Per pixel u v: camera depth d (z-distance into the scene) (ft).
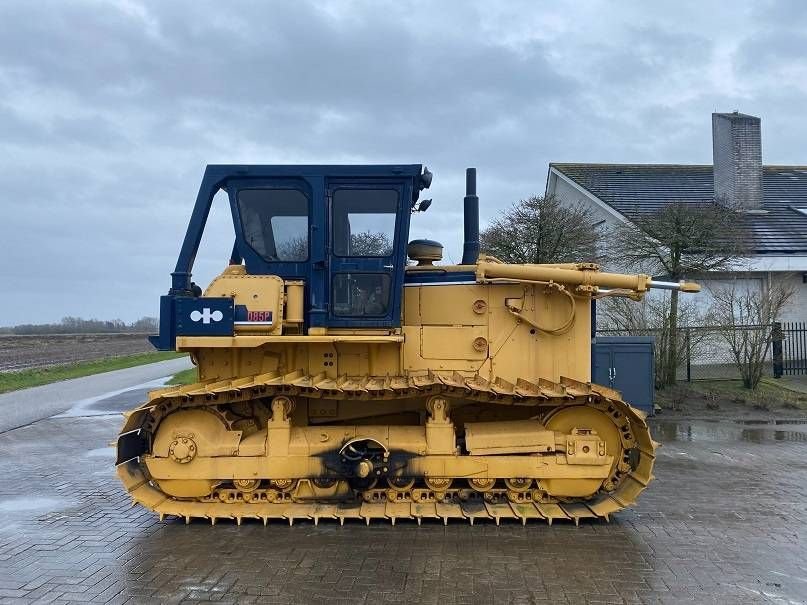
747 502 21.08
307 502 19.03
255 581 14.47
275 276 18.99
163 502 18.85
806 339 54.29
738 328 46.47
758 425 36.78
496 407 20.57
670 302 47.60
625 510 20.07
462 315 20.34
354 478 18.62
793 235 59.57
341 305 19.33
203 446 18.57
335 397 18.60
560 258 51.52
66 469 26.50
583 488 18.75
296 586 14.19
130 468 18.86
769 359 54.60
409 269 20.67
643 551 16.38
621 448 18.92
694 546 16.79
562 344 20.15
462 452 18.97
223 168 19.34
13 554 16.31
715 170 67.97
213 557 15.94
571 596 13.69
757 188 65.82
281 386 18.35
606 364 37.14
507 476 18.66
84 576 14.84
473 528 18.13
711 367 51.39
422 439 18.84
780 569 15.26
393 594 13.76
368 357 20.02
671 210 47.78
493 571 15.01
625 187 72.38
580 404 18.84
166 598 13.62
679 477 24.58
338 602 13.38
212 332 18.35
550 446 18.62
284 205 19.60
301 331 19.39
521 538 17.31
